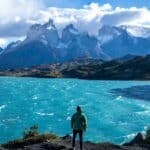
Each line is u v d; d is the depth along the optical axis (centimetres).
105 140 5516
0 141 5309
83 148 2891
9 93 15662
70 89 18800
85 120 2645
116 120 7638
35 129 3941
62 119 7694
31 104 10944
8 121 7338
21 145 3344
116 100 12781
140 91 18262
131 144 3541
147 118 8056
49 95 14550
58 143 3034
